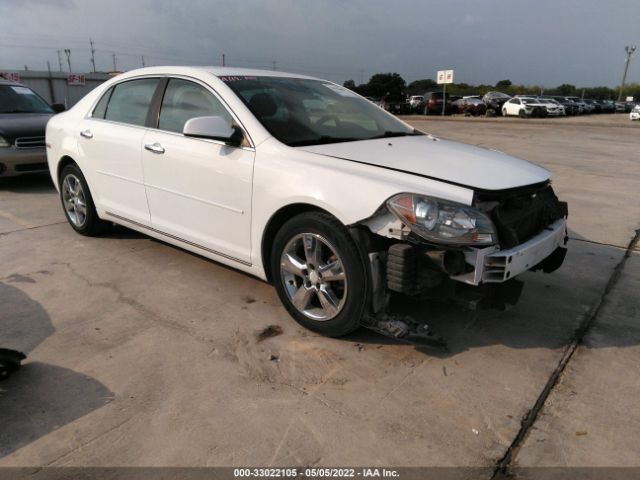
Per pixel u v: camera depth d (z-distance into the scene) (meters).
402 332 2.87
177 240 4.05
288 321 3.45
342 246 2.92
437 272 2.73
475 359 3.05
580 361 3.06
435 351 3.12
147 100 4.20
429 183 2.80
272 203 3.21
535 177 3.17
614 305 3.81
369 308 2.97
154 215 4.16
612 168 10.30
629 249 5.12
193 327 3.36
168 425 2.44
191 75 3.88
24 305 3.64
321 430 2.42
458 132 20.03
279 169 3.18
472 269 2.69
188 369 2.89
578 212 6.61
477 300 2.78
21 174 7.38
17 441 2.32
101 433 2.38
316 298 3.30
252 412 2.54
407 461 2.25
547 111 32.88
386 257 2.85
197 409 2.55
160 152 3.91
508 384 2.81
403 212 2.69
